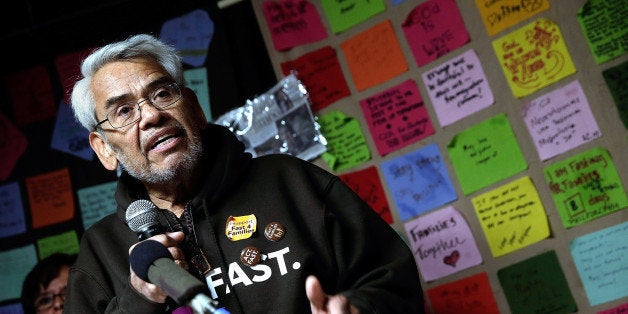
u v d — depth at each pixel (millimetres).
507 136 2426
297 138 2557
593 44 2396
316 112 2570
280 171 1599
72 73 2730
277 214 1509
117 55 1630
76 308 1489
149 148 1507
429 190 2465
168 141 1510
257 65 2621
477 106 2459
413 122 2506
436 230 2445
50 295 2549
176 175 1521
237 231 1495
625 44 2371
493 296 2379
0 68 2777
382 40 2564
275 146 2566
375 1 2586
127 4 2713
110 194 2686
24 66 2770
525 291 2363
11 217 2707
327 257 1489
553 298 2342
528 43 2445
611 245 2318
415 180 2479
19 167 2738
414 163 2486
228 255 1479
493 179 2422
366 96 2553
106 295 1509
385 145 2516
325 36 2613
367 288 1382
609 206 2330
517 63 2445
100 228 1616
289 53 2617
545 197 2383
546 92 2414
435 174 2467
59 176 2719
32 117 2760
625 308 2289
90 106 1625
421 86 2516
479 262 2402
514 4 2473
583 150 2367
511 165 2414
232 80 2613
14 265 2676
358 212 1573
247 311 1434
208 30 2660
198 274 1458
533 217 2381
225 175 1536
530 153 2404
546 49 2428
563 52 2412
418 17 2549
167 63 1693
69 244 2668
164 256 1202
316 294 1196
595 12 2410
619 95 2355
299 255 1447
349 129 2547
